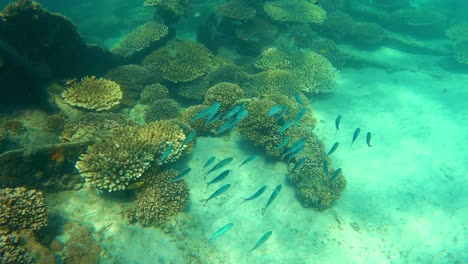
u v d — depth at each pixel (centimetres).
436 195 237
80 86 254
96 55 287
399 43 479
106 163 175
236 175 235
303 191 220
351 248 205
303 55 374
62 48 252
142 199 182
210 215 205
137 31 376
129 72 302
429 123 309
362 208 229
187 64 324
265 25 404
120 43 369
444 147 277
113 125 220
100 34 638
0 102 229
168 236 180
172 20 384
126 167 177
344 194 239
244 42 393
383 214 226
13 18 213
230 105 263
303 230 211
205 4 493
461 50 437
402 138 291
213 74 319
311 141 243
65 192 185
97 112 247
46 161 179
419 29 512
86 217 176
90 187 189
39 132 227
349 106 341
